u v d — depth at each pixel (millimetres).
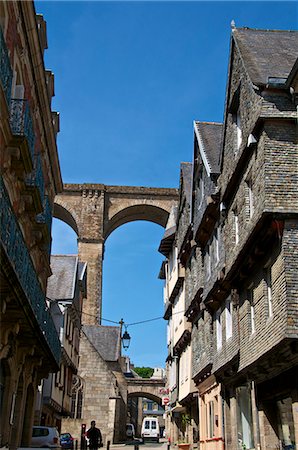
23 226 20906
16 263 15719
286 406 16297
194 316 29312
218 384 23359
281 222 15273
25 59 19141
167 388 46531
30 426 24656
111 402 49500
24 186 19031
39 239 23344
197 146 27016
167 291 42250
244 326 18656
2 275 13578
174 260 38719
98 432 24797
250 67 18031
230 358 20250
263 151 16219
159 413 98000
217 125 27062
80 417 48812
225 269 20484
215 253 23531
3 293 14656
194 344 29156
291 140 16297
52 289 35844
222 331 22219
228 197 20719
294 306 14398
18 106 17125
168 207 67188
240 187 18891
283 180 15820
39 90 21766
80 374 49969
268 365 16547
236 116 20453
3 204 14000
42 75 21094
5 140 15906
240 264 18234
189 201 31172
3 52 14391
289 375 15562
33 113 21750
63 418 42969
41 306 20703
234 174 19109
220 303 23000
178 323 36281
